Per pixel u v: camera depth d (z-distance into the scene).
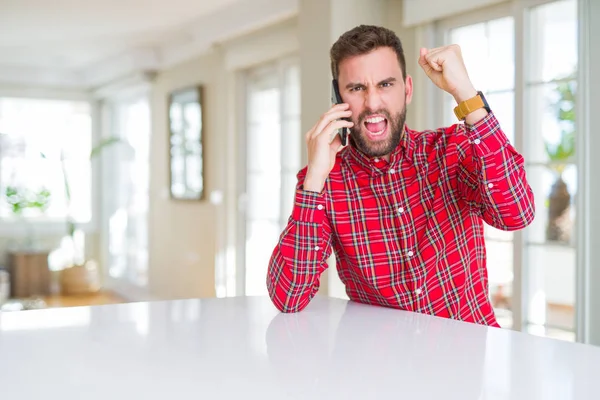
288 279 1.40
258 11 4.48
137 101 7.12
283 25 4.47
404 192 1.47
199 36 5.32
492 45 3.18
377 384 0.88
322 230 1.43
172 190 6.16
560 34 2.89
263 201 4.96
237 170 5.18
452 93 1.34
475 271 1.52
